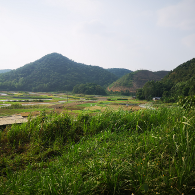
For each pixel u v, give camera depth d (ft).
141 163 8.07
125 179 7.57
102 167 8.44
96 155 10.04
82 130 16.35
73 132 15.56
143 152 9.84
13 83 590.14
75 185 6.79
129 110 19.25
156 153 9.41
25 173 8.94
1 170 9.95
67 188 6.75
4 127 17.71
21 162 11.03
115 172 7.79
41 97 317.42
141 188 6.82
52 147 13.26
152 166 8.01
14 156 11.84
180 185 6.84
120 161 8.51
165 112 17.98
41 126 15.34
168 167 8.25
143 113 17.87
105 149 10.51
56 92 528.22
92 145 11.99
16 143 13.87
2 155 11.66
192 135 9.20
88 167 8.74
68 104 187.52
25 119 21.01
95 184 7.21
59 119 16.42
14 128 15.02
